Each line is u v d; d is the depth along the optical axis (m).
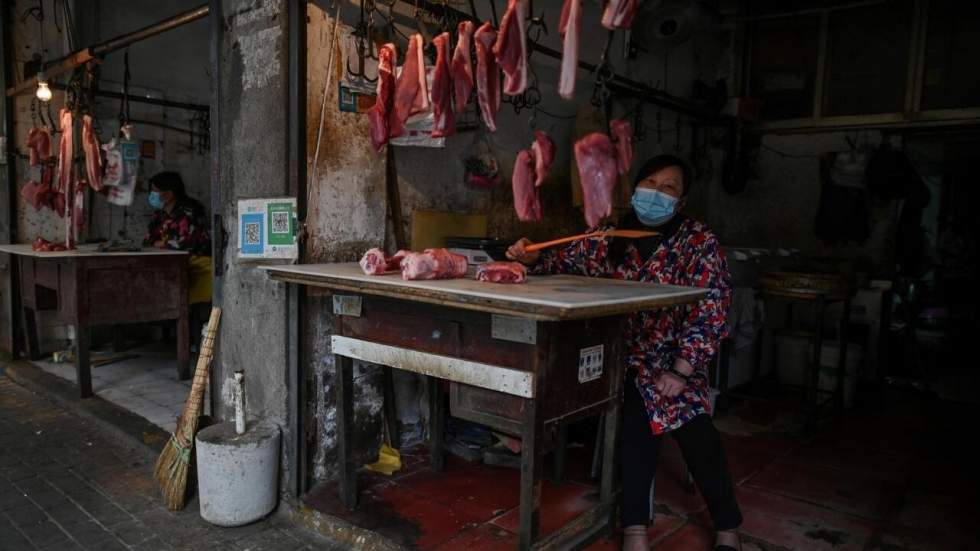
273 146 3.00
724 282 2.54
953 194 6.94
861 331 5.35
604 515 2.71
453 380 2.39
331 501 3.01
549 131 4.72
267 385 3.14
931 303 6.56
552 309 1.86
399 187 3.59
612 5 1.96
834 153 6.48
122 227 6.34
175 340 6.68
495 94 2.53
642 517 2.55
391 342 2.62
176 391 4.84
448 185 3.91
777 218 6.83
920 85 5.98
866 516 3.05
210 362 3.26
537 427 2.21
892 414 4.70
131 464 3.62
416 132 3.35
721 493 2.54
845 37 6.40
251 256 3.15
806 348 5.07
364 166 3.24
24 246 5.35
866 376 5.53
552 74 4.69
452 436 3.70
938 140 6.45
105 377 5.18
